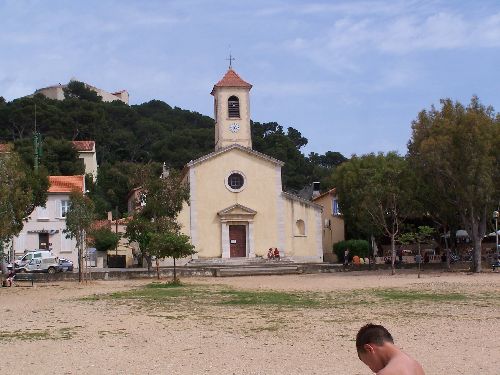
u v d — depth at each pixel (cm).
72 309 2342
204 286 3609
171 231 4459
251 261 5453
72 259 5819
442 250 6028
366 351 461
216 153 5666
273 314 2105
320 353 1373
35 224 5797
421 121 4569
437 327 1731
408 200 4712
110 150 11875
